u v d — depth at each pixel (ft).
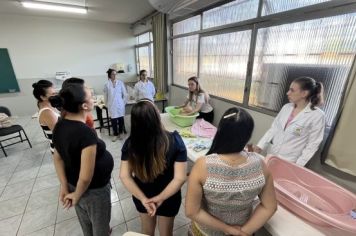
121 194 7.30
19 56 16.57
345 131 4.74
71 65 18.72
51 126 5.45
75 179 3.67
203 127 7.36
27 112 17.83
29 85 17.44
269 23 7.13
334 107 5.56
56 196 7.21
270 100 7.59
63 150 3.40
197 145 6.09
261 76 7.82
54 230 5.79
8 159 9.89
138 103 3.03
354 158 4.66
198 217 2.68
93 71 19.77
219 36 9.86
